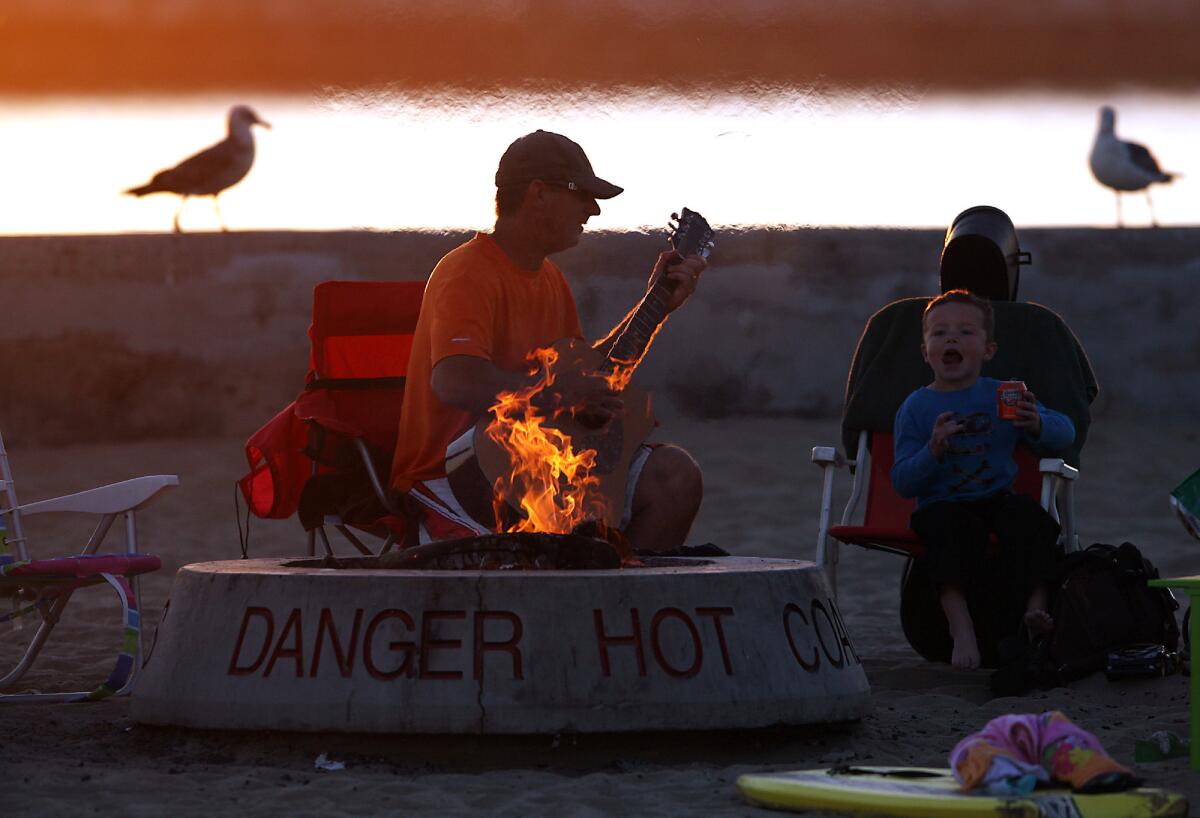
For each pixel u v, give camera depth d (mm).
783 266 40625
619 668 11680
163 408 39656
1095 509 32000
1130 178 47750
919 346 18750
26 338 39469
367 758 11859
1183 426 40469
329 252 39906
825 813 10336
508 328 15242
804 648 12422
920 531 16062
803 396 40688
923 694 15180
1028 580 15680
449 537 14438
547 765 11828
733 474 35062
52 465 36562
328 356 17406
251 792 11094
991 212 19344
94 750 12672
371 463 15695
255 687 11922
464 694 11562
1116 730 13273
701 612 11992
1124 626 15406
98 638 19359
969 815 9906
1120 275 40875
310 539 16312
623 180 39938
